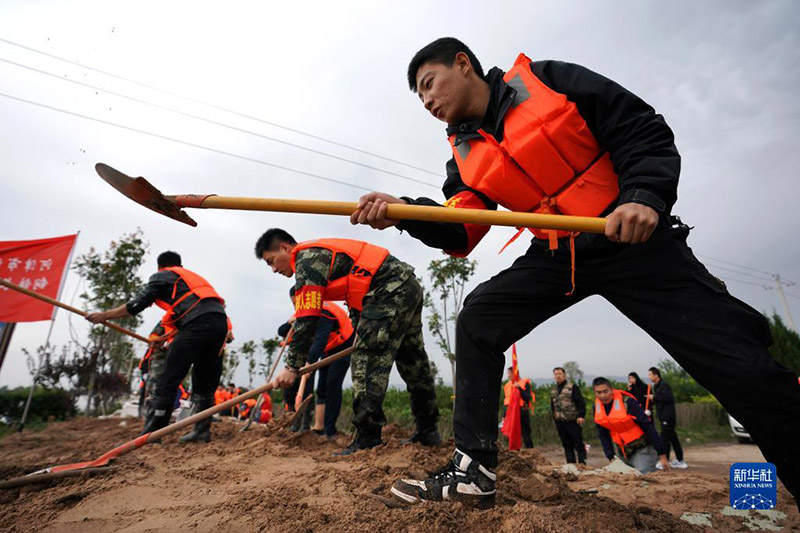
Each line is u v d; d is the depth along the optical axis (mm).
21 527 1755
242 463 2811
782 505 2125
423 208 1560
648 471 5441
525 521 1459
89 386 12906
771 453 1308
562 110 1523
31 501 2096
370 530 1514
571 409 7293
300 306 3051
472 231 1944
